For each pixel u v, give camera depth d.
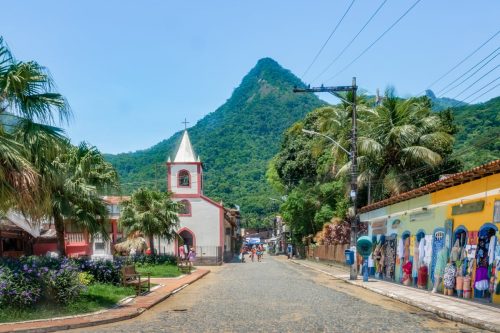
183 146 51.88
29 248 29.53
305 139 56.25
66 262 14.10
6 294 11.89
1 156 11.20
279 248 97.94
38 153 12.76
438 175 32.34
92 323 11.35
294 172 55.94
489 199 14.92
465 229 16.45
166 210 36.19
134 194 35.75
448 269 17.09
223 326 10.81
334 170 40.25
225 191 119.81
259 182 122.06
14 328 10.53
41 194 12.99
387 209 25.66
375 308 14.14
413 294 17.53
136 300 15.81
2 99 12.26
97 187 18.98
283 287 21.11
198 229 50.31
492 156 31.97
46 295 12.65
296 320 11.53
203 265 48.00
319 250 48.41
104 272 18.06
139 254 35.16
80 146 18.67
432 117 31.53
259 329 10.33
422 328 10.65
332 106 42.19
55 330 10.70
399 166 31.19
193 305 15.04
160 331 10.35
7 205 12.19
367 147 30.23
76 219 18.48
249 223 119.88
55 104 12.92
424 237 20.30
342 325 10.83
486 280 15.28
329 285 22.75
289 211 52.50
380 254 26.66
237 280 26.12
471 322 11.38
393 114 31.55
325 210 47.22
